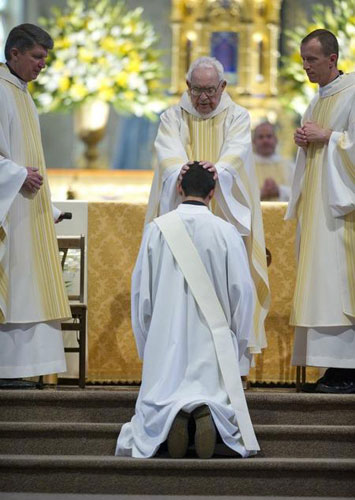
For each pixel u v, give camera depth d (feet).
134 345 38.24
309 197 34.27
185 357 30.25
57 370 33.09
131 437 29.99
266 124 53.47
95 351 38.24
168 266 30.71
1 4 67.87
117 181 55.21
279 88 60.59
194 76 33.96
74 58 54.08
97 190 55.11
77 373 38.19
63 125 67.00
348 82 34.06
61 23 54.70
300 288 33.86
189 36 61.11
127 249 38.55
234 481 29.14
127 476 29.19
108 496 28.71
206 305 30.42
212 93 34.06
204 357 30.14
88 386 37.81
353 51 54.85
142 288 30.66
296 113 61.52
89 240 38.52
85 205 38.63
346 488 29.35
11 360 32.65
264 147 53.47
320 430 30.66
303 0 66.44
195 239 30.76
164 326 30.40
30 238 33.04
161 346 30.30
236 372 30.04
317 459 29.63
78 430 30.60
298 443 30.73
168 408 29.30
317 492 29.25
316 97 34.96
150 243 30.91
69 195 45.98
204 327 30.40
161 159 34.12
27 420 31.55
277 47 64.18
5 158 32.32
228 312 30.81
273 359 38.19
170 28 67.46
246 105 60.59
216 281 30.66
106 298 38.40
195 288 30.48
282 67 65.62
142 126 64.54
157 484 29.12
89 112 56.08
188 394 29.68
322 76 34.32
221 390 30.04
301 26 66.33
